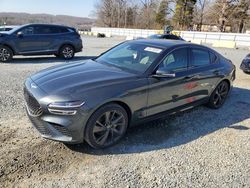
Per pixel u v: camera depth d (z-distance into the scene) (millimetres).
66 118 3348
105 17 80500
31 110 3623
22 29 10906
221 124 4941
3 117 4570
